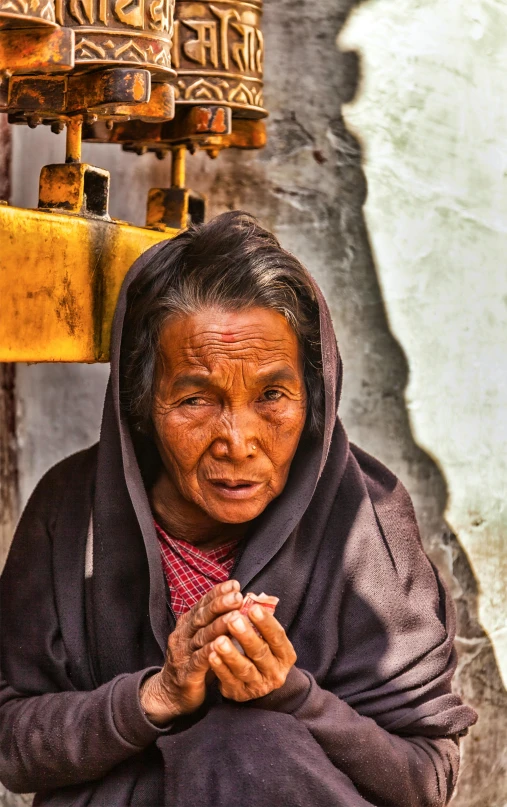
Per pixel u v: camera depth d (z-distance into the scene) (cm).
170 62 152
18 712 143
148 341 138
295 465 146
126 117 148
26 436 205
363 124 203
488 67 209
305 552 149
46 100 145
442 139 207
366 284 206
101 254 143
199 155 204
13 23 117
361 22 201
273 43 200
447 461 214
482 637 220
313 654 145
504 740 225
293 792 125
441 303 211
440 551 214
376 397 209
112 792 138
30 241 129
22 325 129
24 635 151
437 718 145
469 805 219
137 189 203
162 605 143
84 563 151
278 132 203
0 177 192
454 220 210
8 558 157
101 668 147
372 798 137
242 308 132
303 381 141
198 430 135
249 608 123
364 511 152
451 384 213
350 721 135
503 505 221
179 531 152
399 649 146
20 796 206
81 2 133
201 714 136
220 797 125
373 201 205
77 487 157
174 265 136
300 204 205
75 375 208
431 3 203
